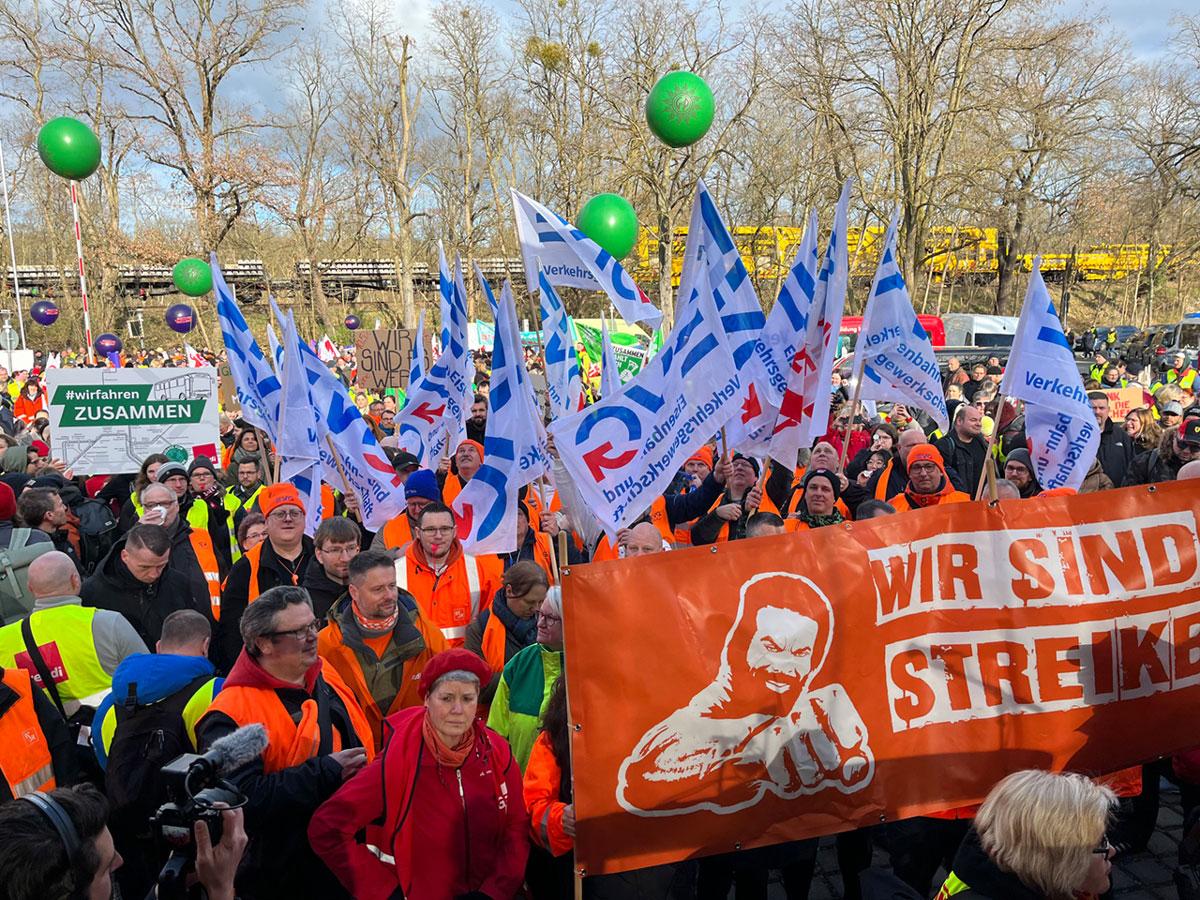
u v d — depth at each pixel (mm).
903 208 29453
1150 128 30750
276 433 7211
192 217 34688
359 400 15844
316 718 3229
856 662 3199
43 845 1996
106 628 4105
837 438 10023
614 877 3191
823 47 28688
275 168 31578
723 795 3062
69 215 40875
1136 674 3510
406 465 7387
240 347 7180
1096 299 55344
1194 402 11352
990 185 31234
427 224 46812
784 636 3117
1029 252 44719
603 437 4645
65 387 8234
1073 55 29438
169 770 2336
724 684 3062
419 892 3020
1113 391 12531
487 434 5043
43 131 10359
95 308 38938
